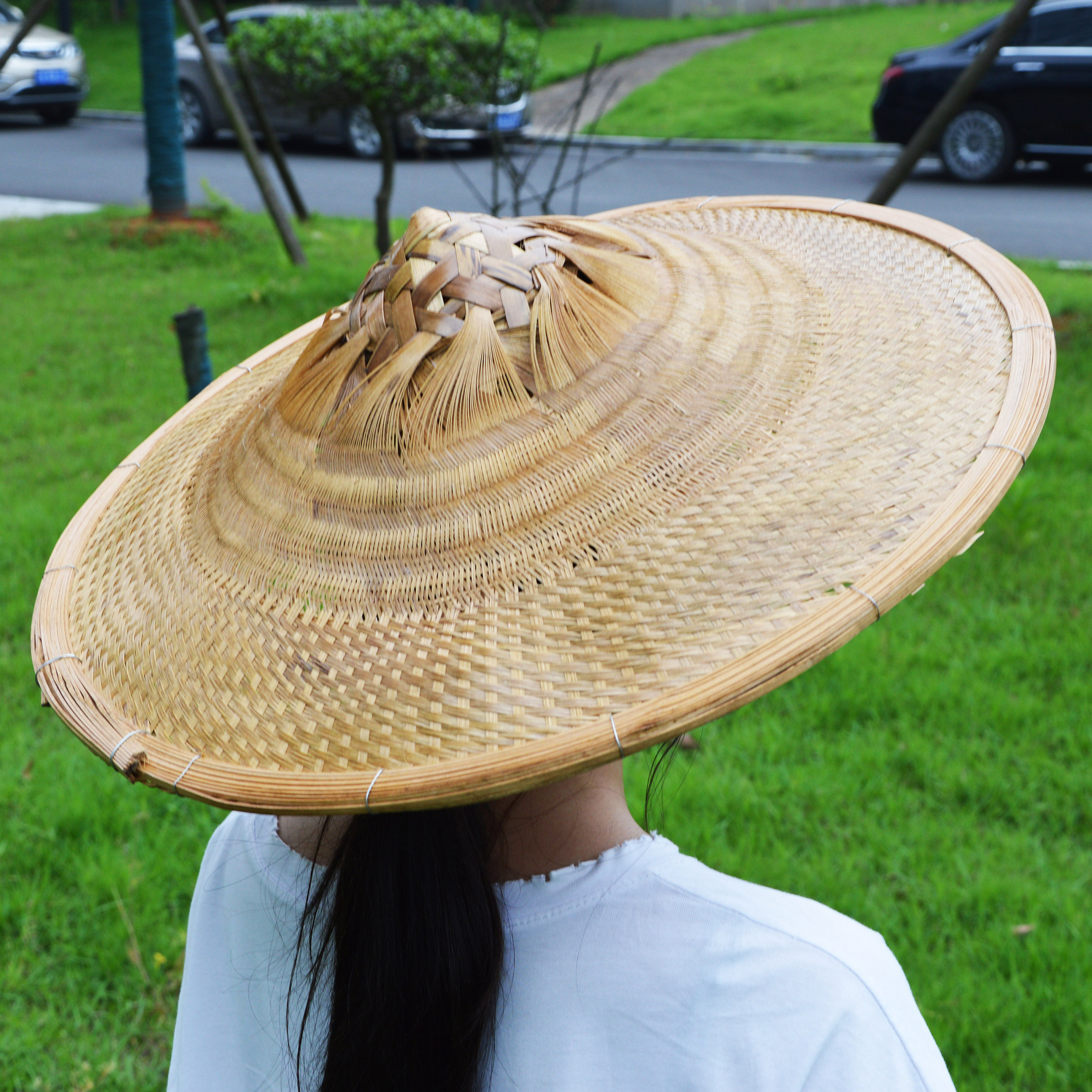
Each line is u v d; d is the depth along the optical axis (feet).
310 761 2.79
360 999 2.71
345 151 49.57
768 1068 2.47
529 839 2.77
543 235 3.37
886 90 37.99
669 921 2.64
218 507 3.43
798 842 9.59
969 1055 7.59
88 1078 7.74
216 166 45.68
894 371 3.31
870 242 4.13
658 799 9.92
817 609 2.63
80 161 48.49
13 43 24.75
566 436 3.08
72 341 23.12
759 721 11.32
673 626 2.77
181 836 10.03
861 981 2.50
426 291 3.09
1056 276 24.41
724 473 3.06
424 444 3.06
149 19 30.50
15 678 12.30
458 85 23.21
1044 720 10.76
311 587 3.07
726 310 3.59
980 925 8.58
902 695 11.34
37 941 8.88
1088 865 9.11
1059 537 14.14
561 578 2.92
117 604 3.45
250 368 4.63
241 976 3.27
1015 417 2.95
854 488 2.96
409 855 2.70
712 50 67.87
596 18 84.64
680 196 36.58
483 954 2.64
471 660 2.81
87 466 17.10
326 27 23.47
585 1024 2.63
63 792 10.40
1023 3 17.38
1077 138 35.47
